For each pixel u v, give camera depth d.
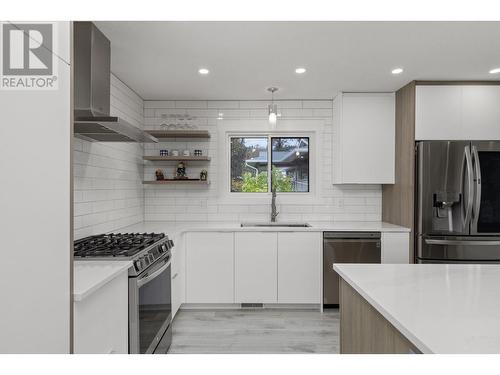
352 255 3.49
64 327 1.25
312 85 3.53
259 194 4.20
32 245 1.09
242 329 3.08
